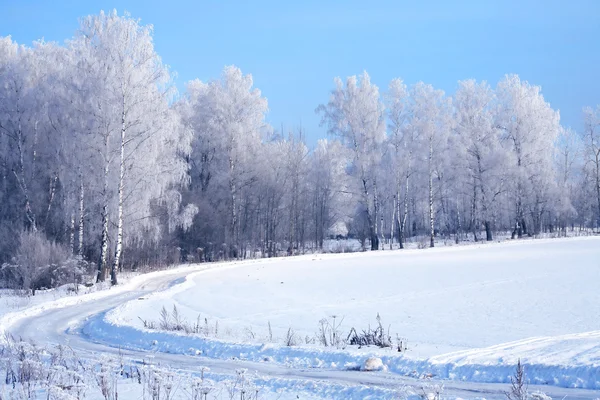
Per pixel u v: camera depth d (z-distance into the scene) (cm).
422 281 2858
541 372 924
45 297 2547
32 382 1023
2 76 3562
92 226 3462
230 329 1662
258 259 4309
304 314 1970
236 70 4962
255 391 892
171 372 1018
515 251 4353
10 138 3566
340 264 3894
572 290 2370
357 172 5088
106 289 2762
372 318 1853
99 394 920
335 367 1090
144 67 3102
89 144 3064
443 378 959
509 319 1777
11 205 3619
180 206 4244
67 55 3647
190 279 3150
